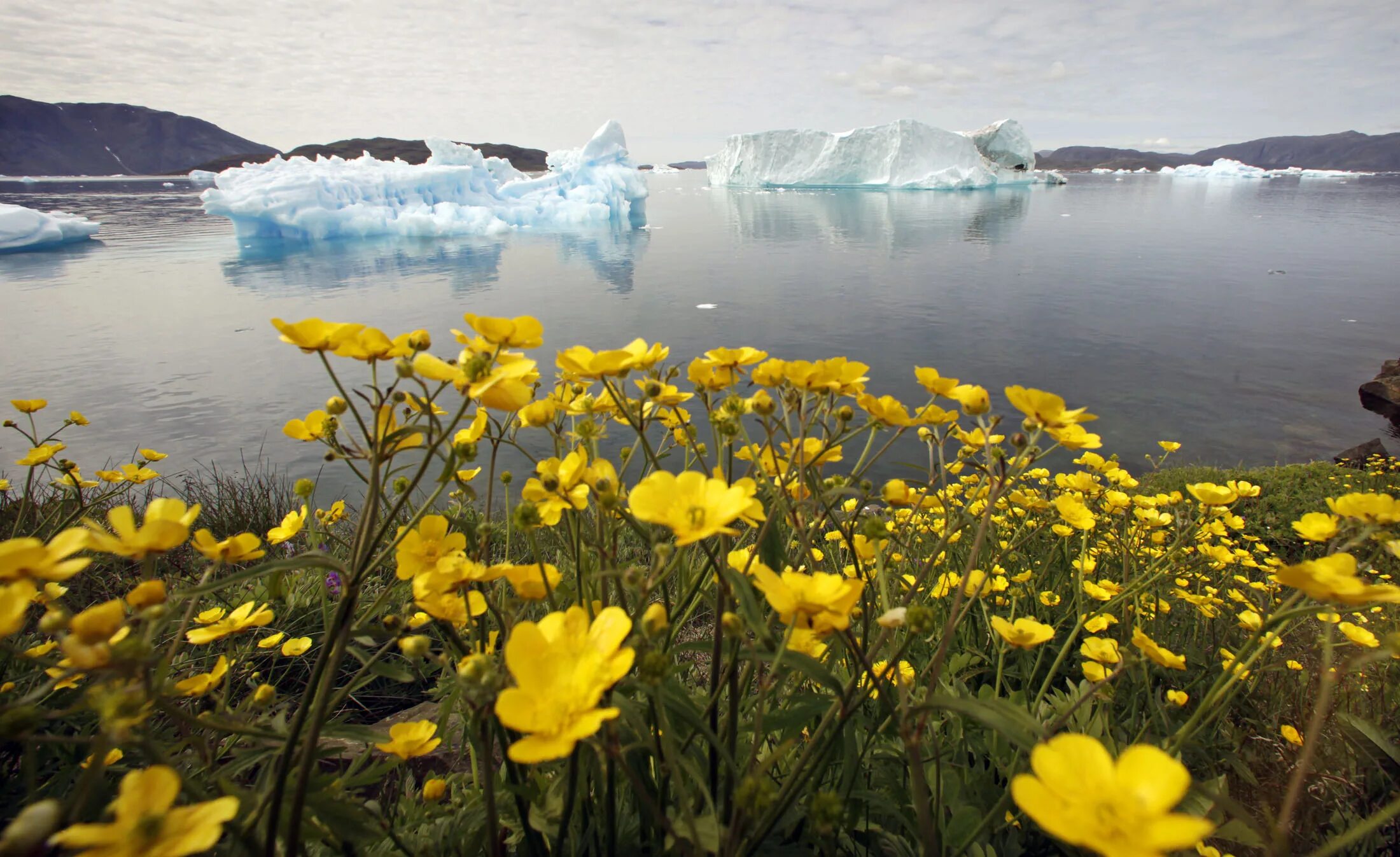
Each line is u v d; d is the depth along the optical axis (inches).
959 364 623.8
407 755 48.0
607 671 32.0
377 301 956.0
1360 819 63.4
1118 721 74.1
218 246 1578.5
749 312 864.3
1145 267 1248.2
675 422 60.9
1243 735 74.8
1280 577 40.1
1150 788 25.0
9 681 64.5
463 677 34.2
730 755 45.4
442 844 51.4
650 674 33.8
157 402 514.9
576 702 31.7
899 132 3225.9
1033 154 3710.6
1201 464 417.1
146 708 31.2
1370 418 499.8
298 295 1004.6
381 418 42.5
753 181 3617.1
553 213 1900.8
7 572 31.8
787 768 54.6
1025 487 85.8
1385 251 1464.1
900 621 40.6
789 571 39.8
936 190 3319.4
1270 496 280.1
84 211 2844.5
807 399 55.7
